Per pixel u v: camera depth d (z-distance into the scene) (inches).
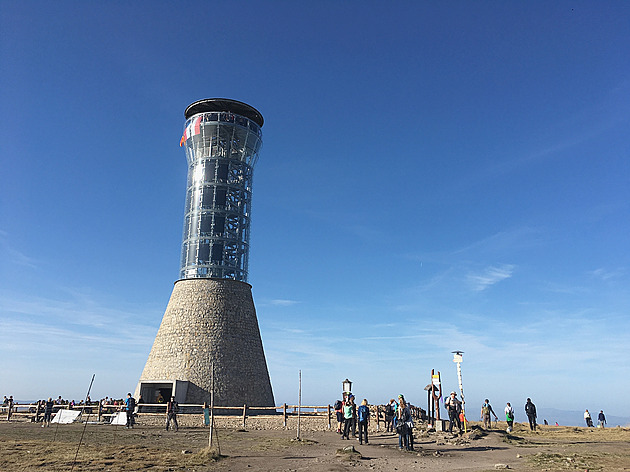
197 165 2219.5
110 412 1697.8
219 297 1993.1
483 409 1390.3
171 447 933.2
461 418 1170.6
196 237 2103.8
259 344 2059.5
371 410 1446.9
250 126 2253.9
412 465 736.3
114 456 769.6
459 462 776.9
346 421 1146.7
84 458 741.9
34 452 791.7
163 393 1911.9
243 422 1488.7
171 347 1903.3
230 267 2071.9
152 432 1273.4
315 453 871.1
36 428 1347.2
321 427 1424.7
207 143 2208.4
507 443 1042.7
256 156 2327.8
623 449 941.2
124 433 1226.6
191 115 2287.2
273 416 1475.1
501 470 676.7
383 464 745.6
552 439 1179.9
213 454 789.9
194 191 2187.5
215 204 2127.2
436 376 1309.1
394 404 1311.5
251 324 2052.2
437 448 967.6
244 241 2166.6
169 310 2014.0
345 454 823.1
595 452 878.4
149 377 1888.5
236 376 1879.9
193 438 1132.5
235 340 1948.8
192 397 1797.5
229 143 2219.5
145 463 712.4
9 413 1659.7
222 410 1770.4
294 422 1448.1
